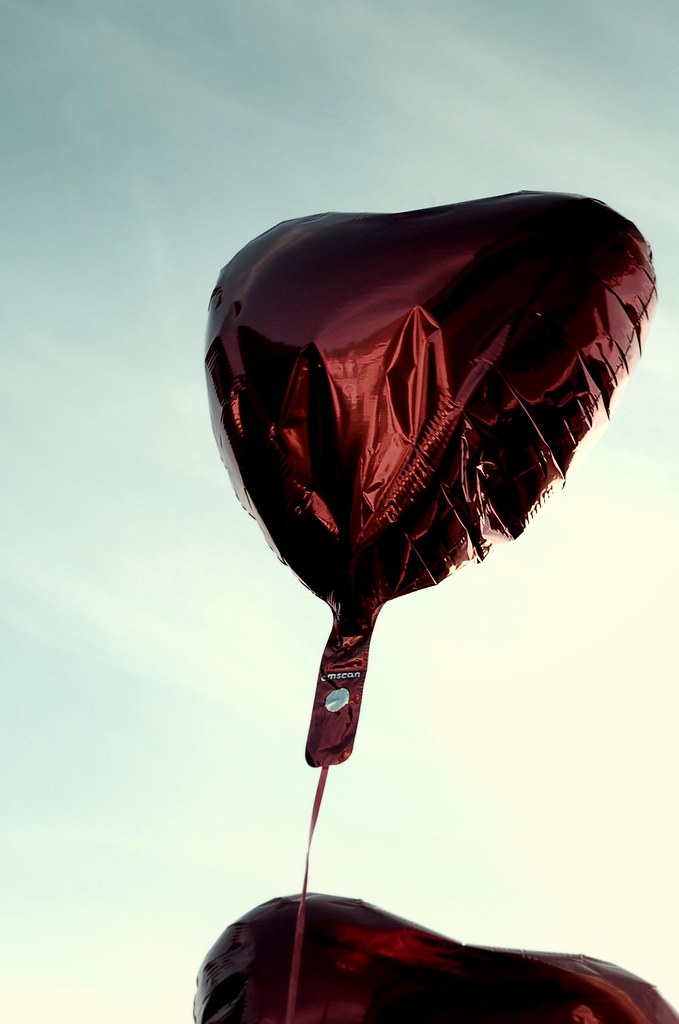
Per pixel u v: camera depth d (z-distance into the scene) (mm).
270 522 1290
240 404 1299
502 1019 1062
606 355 1331
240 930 1233
